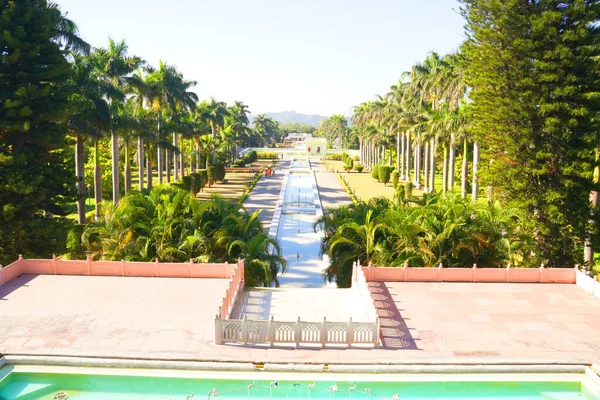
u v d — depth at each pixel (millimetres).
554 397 14516
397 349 16312
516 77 31922
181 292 21000
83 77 37438
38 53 30734
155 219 26797
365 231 26156
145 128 50219
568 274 23062
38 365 15398
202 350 16031
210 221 27062
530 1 31141
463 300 20656
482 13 31750
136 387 14664
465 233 26141
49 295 20469
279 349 16203
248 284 24719
